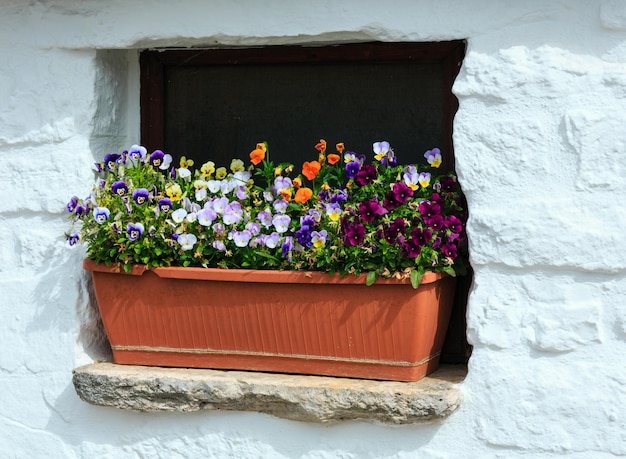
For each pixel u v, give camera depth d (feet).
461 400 9.02
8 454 10.30
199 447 9.65
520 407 8.92
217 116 10.47
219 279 9.22
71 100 10.03
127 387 9.46
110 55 10.22
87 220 9.64
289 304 9.18
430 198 9.34
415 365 9.12
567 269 8.75
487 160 8.92
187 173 9.73
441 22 9.01
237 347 9.48
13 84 10.16
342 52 10.03
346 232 8.77
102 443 9.98
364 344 9.12
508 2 8.83
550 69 8.73
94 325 10.30
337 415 9.04
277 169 9.66
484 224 8.91
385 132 10.06
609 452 8.73
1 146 10.22
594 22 8.66
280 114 10.32
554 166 8.76
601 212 8.65
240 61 10.31
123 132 10.54
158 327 9.62
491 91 8.87
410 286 8.87
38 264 10.19
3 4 10.14
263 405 9.27
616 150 8.60
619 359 8.68
